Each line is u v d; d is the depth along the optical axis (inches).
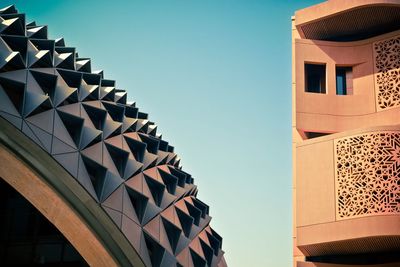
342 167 1226.0
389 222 1141.7
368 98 1371.8
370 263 1263.5
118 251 1093.1
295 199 1285.7
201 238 1464.1
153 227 1204.5
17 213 1162.0
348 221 1181.7
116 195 1108.5
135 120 1301.7
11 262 1138.7
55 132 999.0
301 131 1392.7
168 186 1366.9
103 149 1116.5
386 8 1348.4
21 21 1072.2
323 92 1428.4
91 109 1131.9
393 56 1358.3
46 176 978.1
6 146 940.0
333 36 1465.3
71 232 1028.5
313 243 1217.4
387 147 1191.6
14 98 957.2
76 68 1218.6
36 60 1030.4
